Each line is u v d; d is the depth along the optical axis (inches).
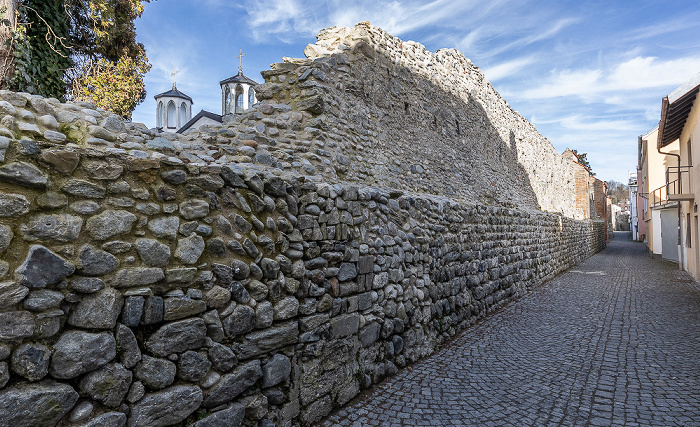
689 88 406.3
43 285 80.3
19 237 79.4
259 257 124.3
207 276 108.8
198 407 104.0
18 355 76.1
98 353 86.2
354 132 260.8
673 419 146.8
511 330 270.2
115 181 94.7
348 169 251.9
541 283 482.9
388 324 187.8
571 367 199.6
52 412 78.8
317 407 142.2
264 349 122.7
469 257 288.7
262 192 129.4
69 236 85.4
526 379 183.9
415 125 331.0
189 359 102.7
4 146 79.0
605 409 154.6
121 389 89.5
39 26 284.7
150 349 95.7
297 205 142.9
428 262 230.1
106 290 89.3
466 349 229.3
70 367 82.1
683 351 223.3
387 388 172.6
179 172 106.8
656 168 875.4
